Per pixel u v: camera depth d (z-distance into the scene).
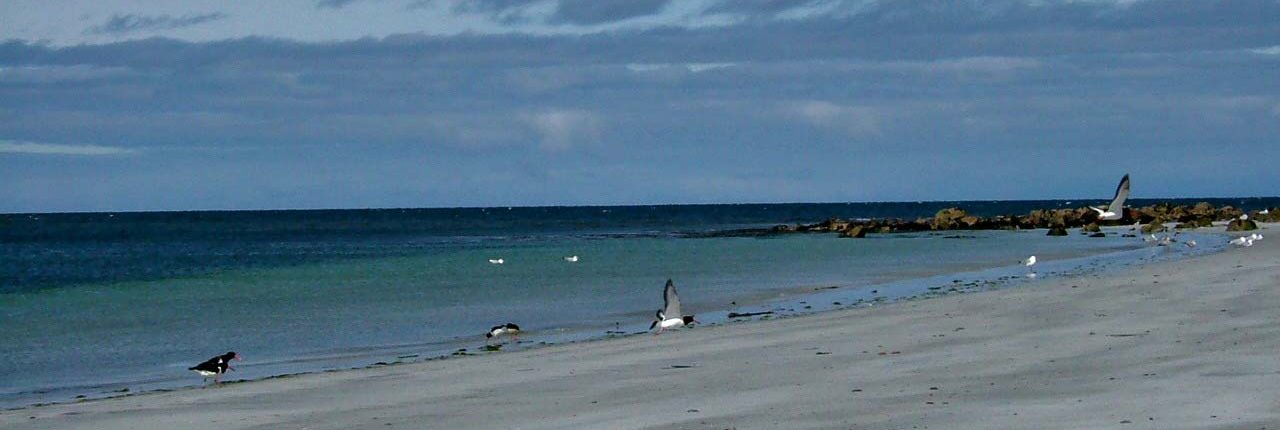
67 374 20.80
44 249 76.31
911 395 14.44
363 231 120.31
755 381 16.17
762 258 55.66
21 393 18.72
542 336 25.22
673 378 16.81
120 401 16.61
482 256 61.53
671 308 23.19
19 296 36.62
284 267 52.19
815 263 50.72
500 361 19.94
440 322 28.55
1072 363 16.47
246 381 18.94
